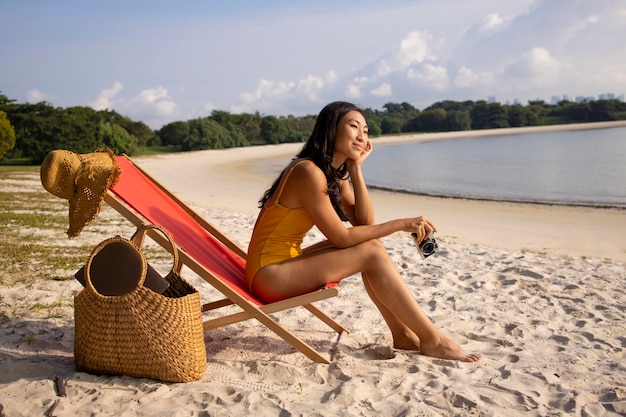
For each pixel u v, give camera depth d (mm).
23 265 5434
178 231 3275
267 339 3646
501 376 2953
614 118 130125
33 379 2777
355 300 4660
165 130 71000
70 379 2771
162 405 2547
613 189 19797
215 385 2783
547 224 11398
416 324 3158
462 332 3754
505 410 2545
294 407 2564
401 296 3102
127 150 49062
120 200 2969
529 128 125062
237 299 2955
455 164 36219
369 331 3838
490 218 12562
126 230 8297
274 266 3068
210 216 11102
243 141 79438
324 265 3029
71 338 3500
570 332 3762
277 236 3121
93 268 2805
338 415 2473
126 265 2783
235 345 3514
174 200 3789
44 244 6785
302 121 99375
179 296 3119
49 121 41969
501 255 6844
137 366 2771
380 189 21578
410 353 3297
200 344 2889
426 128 129125
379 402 2617
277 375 2980
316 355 3096
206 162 43719
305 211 3090
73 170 2688
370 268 3094
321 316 3750
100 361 2799
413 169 33219
